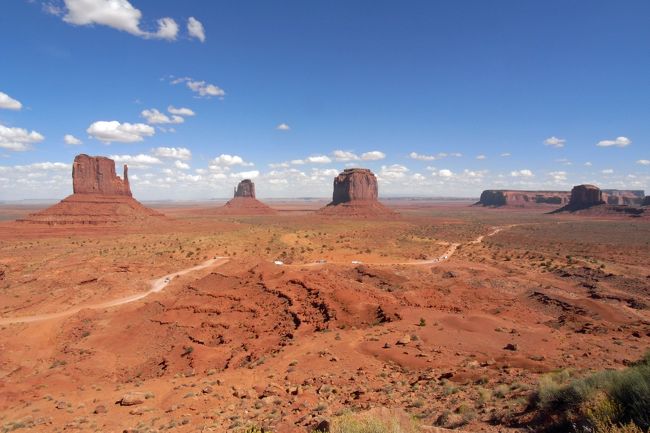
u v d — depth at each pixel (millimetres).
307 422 17328
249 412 21250
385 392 22500
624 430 9070
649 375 10852
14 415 27594
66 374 38125
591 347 32906
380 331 38219
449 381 23250
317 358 31625
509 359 28500
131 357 42312
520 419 13641
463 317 43094
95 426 22562
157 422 21766
